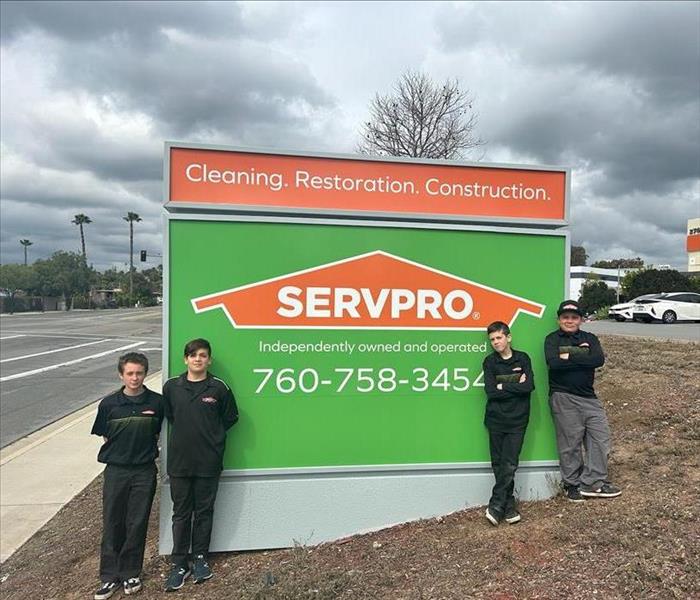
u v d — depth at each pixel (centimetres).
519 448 443
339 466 453
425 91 1641
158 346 2456
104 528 395
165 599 382
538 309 485
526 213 490
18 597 424
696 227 4778
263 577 386
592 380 466
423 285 467
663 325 2397
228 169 446
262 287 444
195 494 406
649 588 330
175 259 434
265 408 445
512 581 356
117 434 392
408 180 471
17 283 9012
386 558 405
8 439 890
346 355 455
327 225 453
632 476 495
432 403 468
